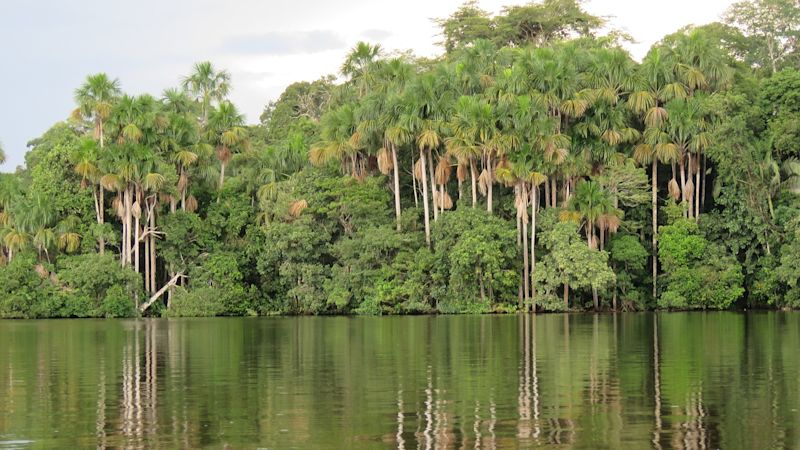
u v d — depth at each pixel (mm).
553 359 34281
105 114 80062
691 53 80250
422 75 83812
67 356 37438
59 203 80312
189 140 84500
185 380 29016
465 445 18859
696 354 35656
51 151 82812
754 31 107562
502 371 30609
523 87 76375
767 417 21516
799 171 76375
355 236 79938
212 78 96312
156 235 81938
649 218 82312
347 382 28172
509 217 80562
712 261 76812
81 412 22953
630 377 28625
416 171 79875
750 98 83688
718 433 19781
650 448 18469
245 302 81500
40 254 81562
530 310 76375
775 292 77438
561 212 75500
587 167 78000
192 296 79625
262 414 22500
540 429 20328
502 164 75562
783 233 76500
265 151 91562
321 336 48719
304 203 79500
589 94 77312
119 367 32938
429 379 28688
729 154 75938
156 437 19906
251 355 37281
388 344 42406
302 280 79750
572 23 110000
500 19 112875
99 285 78312
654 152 78500
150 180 77750
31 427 21031
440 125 77562
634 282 80562
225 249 83500
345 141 80688
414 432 20172
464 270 74500
